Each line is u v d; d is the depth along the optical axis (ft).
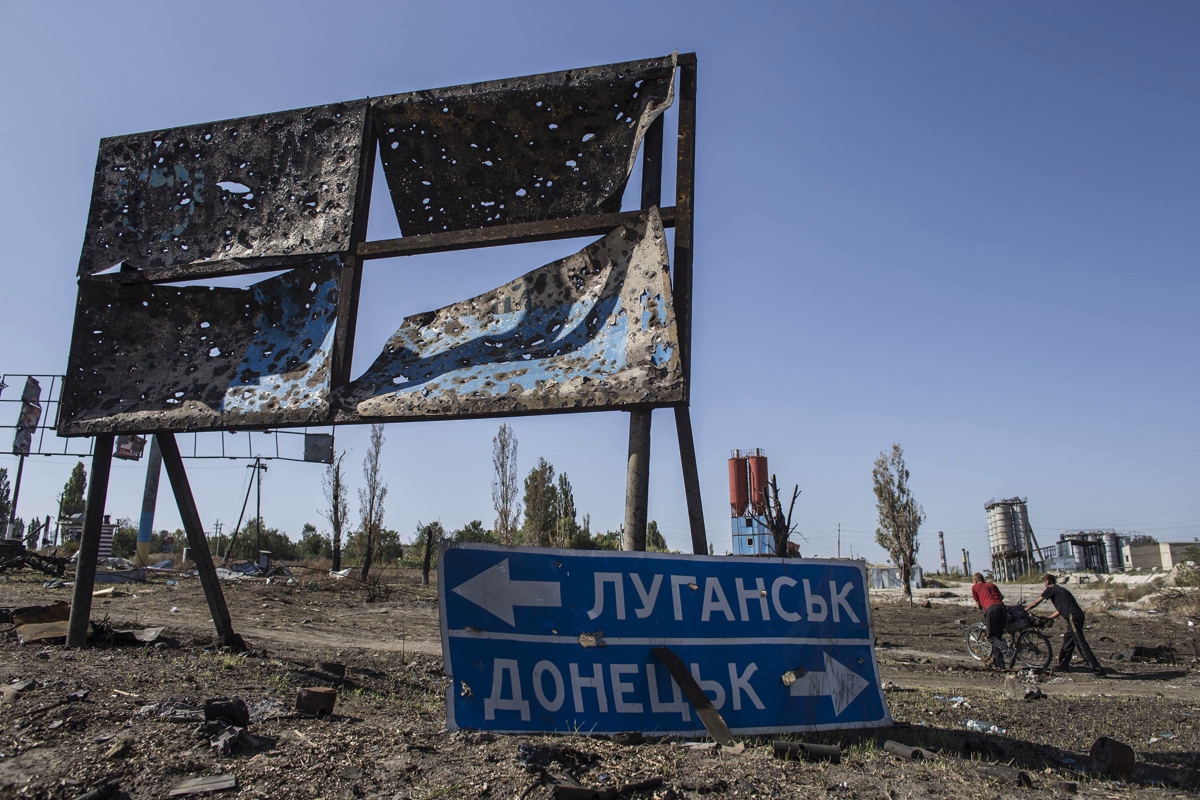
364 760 11.66
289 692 16.70
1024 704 24.35
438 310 19.47
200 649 22.25
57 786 9.78
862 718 15.28
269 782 10.57
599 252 17.78
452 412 17.07
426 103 20.30
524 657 13.74
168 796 9.95
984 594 39.68
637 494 15.67
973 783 12.34
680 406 15.79
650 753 12.72
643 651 14.39
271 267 21.01
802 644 15.46
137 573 58.39
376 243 19.83
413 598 64.18
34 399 70.33
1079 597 98.32
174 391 20.88
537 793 10.53
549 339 17.80
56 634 21.53
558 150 19.70
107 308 22.44
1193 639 53.36
